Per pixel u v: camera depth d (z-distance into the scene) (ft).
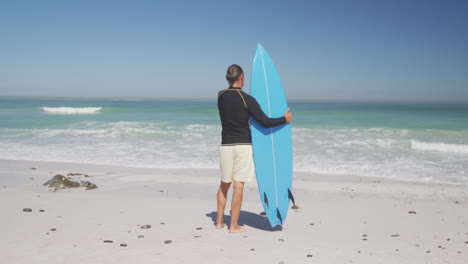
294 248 9.87
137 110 104.12
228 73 10.72
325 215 14.10
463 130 54.13
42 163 28.14
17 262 8.39
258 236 10.96
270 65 12.62
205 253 9.27
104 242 10.01
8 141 40.22
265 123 10.84
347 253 9.57
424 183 22.02
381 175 24.76
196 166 27.66
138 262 8.52
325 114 91.61
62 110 101.09
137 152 34.04
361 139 43.70
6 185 19.40
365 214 14.32
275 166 11.59
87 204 15.05
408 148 36.96
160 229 11.53
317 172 25.72
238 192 10.91
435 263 8.95
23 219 12.32
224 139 10.79
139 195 17.62
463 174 25.13
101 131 48.34
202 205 15.56
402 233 11.66
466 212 14.79
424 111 118.93
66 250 9.29
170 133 47.11
